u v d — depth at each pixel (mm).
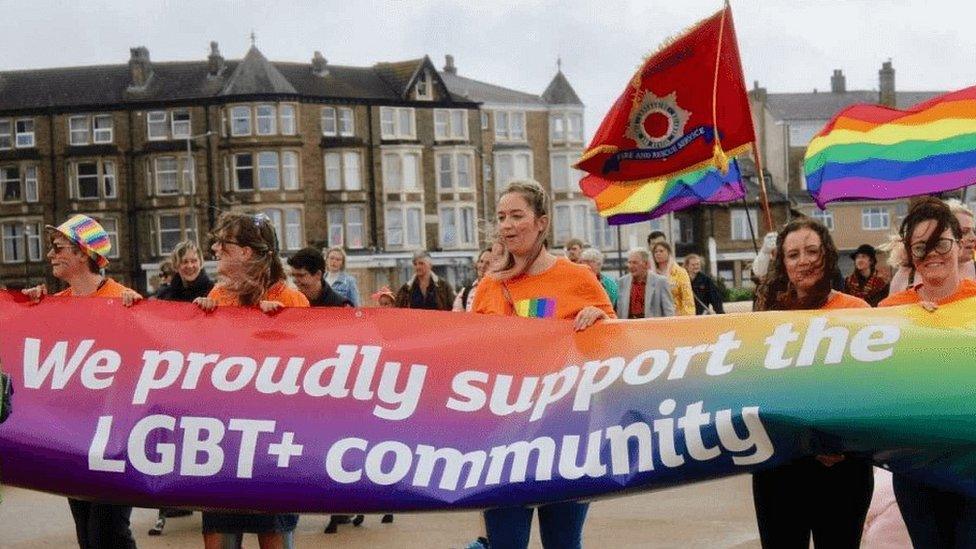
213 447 6312
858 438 5609
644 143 8625
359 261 78812
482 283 6680
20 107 78500
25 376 6551
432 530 10523
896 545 7031
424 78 83250
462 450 6094
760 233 88062
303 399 6289
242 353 6422
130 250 78000
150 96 78000
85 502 7441
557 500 5996
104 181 78188
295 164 77938
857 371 5617
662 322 6035
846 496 5918
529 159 90562
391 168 81500
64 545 10258
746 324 5871
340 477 6180
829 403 5609
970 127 9859
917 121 9992
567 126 92250
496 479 6027
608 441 5945
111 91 78375
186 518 11453
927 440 5520
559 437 6008
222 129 77250
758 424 5711
